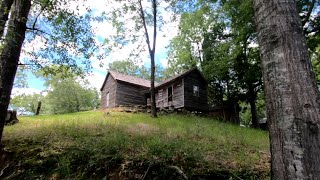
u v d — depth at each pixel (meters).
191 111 20.59
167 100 22.22
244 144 7.73
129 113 17.22
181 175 4.42
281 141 2.10
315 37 14.46
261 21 2.52
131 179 4.61
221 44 22.19
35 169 5.13
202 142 7.16
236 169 4.89
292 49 2.21
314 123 1.96
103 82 27.83
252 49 19.97
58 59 7.35
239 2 16.14
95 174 4.86
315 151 1.91
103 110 20.52
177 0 16.58
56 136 6.88
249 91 21.98
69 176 4.81
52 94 36.50
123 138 6.32
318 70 19.14
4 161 5.57
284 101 2.12
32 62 6.85
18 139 6.61
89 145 5.76
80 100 37.97
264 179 4.64
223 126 13.46
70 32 7.14
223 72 21.59
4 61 5.78
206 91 22.56
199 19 23.84
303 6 13.18
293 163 1.97
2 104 5.64
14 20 6.04
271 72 2.29
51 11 6.70
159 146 5.56
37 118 13.32
